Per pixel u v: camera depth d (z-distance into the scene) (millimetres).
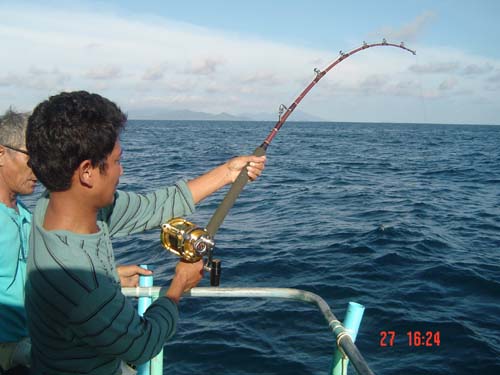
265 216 10859
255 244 8219
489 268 6883
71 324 1310
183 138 53562
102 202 1405
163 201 1931
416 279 6469
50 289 1315
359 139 58281
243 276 6633
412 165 24719
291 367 4258
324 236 8797
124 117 1422
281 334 4852
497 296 5914
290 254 7570
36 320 1389
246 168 2027
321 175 19656
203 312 5332
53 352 1391
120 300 1354
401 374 4164
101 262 1395
